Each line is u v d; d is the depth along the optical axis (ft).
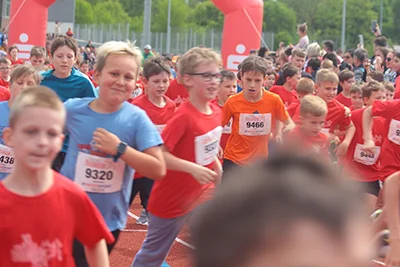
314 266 3.19
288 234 3.22
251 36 64.34
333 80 35.12
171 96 43.70
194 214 3.46
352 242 3.26
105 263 14.07
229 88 36.78
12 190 12.69
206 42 180.14
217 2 64.54
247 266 3.23
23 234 12.64
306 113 26.63
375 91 37.60
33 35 76.18
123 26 200.64
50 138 12.67
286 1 374.84
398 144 32.14
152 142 17.70
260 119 32.65
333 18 360.28
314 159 3.51
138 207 42.34
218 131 22.08
